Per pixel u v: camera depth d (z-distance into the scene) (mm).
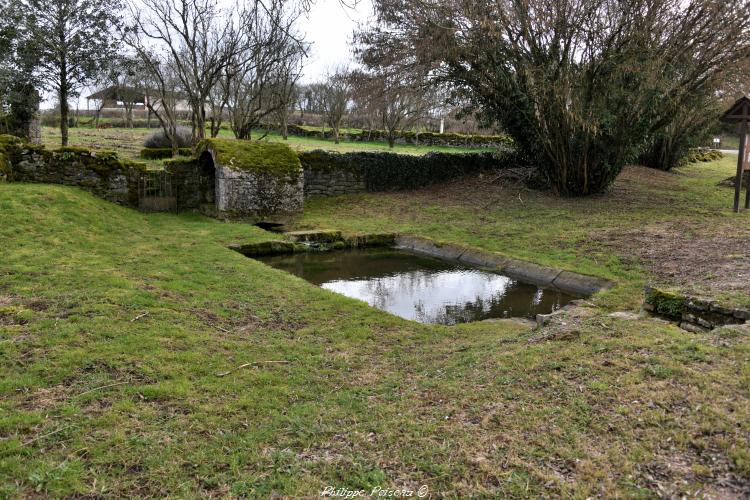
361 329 6617
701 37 14023
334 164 17828
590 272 9461
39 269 7723
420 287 9750
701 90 15250
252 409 4211
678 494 2871
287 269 10922
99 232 10867
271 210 15070
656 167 25172
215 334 5977
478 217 14969
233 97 24422
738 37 13625
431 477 3164
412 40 15844
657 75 14062
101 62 18719
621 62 14422
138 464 3334
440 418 3895
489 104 17266
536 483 3049
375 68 17234
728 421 3469
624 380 4145
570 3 14109
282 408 4289
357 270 10953
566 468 3168
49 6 17547
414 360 5613
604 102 15117
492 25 14133
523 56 15422
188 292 7477
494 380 4465
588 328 5551
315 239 13039
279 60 19328
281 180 15141
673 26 14102
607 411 3736
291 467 3307
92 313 6066
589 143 16203
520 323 7426
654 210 14664
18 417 3783
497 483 3072
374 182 18594
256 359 5359
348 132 34531
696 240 10688
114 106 45906
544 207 15766
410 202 17297
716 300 5844
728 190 18797
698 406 3660
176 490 3090
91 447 3475
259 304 7348
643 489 2922
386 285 9891
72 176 13711
